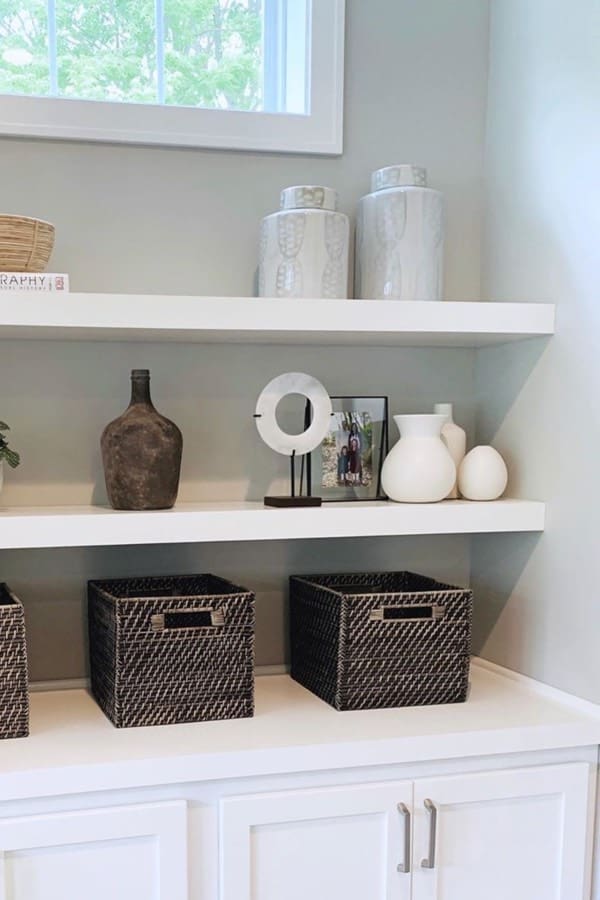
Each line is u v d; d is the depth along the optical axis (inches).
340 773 65.1
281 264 74.8
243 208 80.6
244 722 69.1
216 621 69.2
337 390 84.1
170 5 80.5
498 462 78.5
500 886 68.9
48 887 59.9
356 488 80.9
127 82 79.9
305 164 81.9
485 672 83.7
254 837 63.6
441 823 67.2
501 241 82.7
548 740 68.7
